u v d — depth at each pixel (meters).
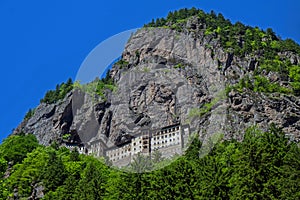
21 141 129.88
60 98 182.75
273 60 191.25
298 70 184.50
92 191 49.75
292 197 39.56
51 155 102.50
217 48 187.12
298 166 42.22
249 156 44.31
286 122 149.62
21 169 97.06
